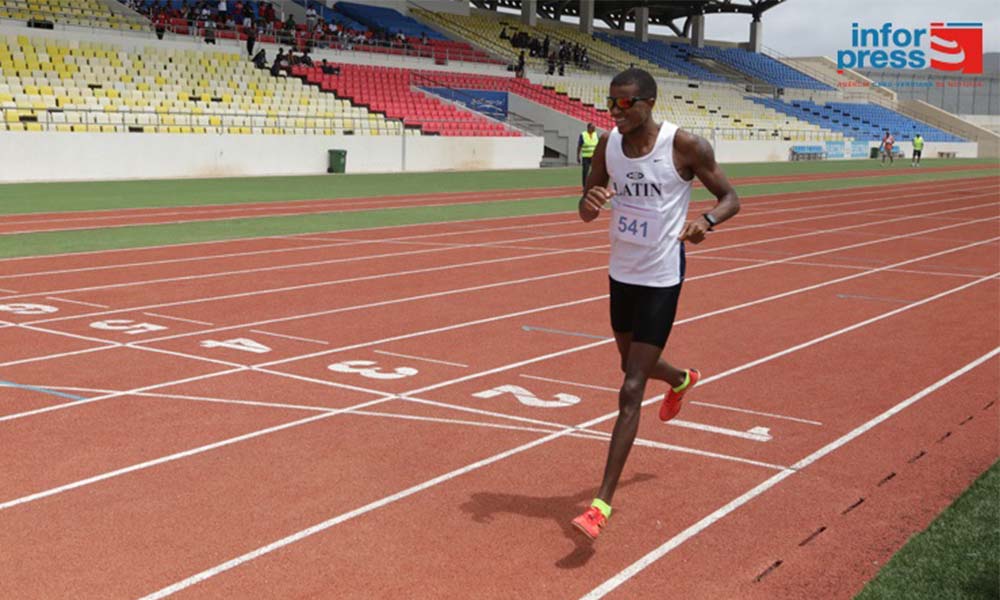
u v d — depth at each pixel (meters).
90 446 5.27
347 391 6.49
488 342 8.09
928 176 40.06
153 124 29.33
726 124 55.53
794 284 11.58
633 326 4.48
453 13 55.25
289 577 3.74
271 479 4.82
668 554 4.03
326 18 46.88
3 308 9.17
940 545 4.12
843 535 4.25
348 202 22.27
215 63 34.44
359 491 4.68
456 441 5.49
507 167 40.00
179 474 4.86
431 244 14.82
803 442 5.58
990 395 6.66
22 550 3.95
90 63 30.45
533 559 3.96
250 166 31.25
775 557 4.01
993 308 10.13
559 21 63.12
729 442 5.56
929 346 8.23
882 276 12.36
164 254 13.15
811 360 7.64
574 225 17.98
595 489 4.79
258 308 9.42
